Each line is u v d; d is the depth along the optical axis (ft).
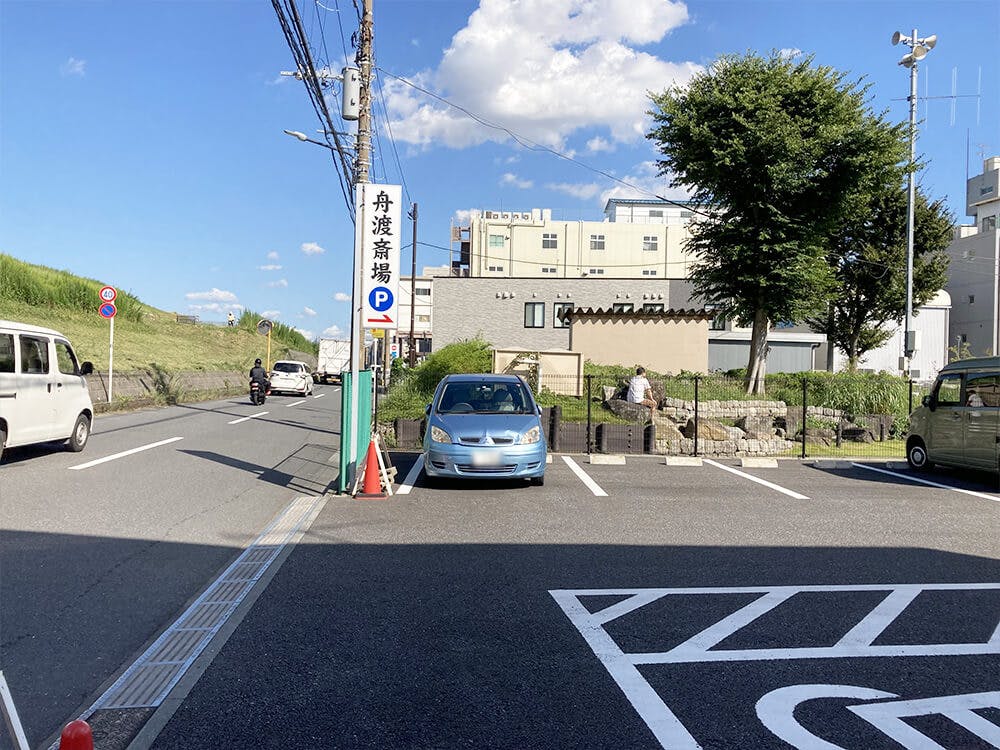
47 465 36.86
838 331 120.26
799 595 18.26
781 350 120.57
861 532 25.89
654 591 18.48
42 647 14.47
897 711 11.91
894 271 112.16
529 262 233.14
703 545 23.52
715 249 71.92
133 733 11.16
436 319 126.11
